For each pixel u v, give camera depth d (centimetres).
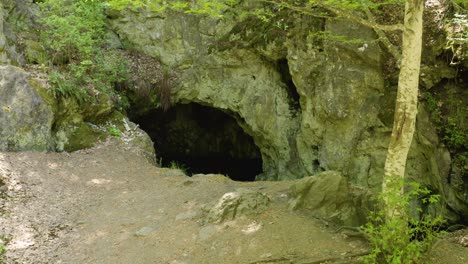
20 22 1046
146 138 1027
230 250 501
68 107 909
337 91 883
